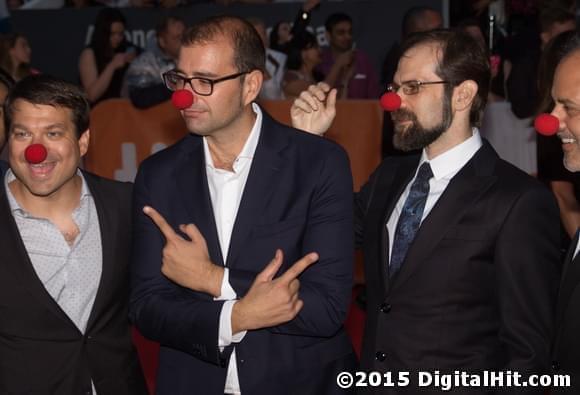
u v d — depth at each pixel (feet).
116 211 10.50
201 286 9.39
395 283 9.86
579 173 14.71
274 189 9.77
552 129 9.07
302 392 9.78
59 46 26.25
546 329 9.37
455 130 9.97
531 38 22.70
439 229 9.71
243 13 24.80
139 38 25.32
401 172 10.61
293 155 9.92
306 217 9.75
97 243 10.37
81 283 10.25
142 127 22.75
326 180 9.78
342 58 23.53
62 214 10.34
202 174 9.95
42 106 9.82
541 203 9.55
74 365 10.12
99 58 24.58
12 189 10.34
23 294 9.99
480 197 9.69
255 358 9.65
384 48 24.40
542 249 9.45
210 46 9.40
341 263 9.66
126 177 22.93
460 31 9.97
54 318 10.03
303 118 11.38
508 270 9.40
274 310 9.11
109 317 10.37
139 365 10.93
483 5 25.55
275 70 23.48
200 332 9.34
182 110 9.49
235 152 9.93
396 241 10.05
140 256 9.96
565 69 8.87
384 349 9.92
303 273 9.66
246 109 9.86
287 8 24.59
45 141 9.84
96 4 27.61
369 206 10.68
